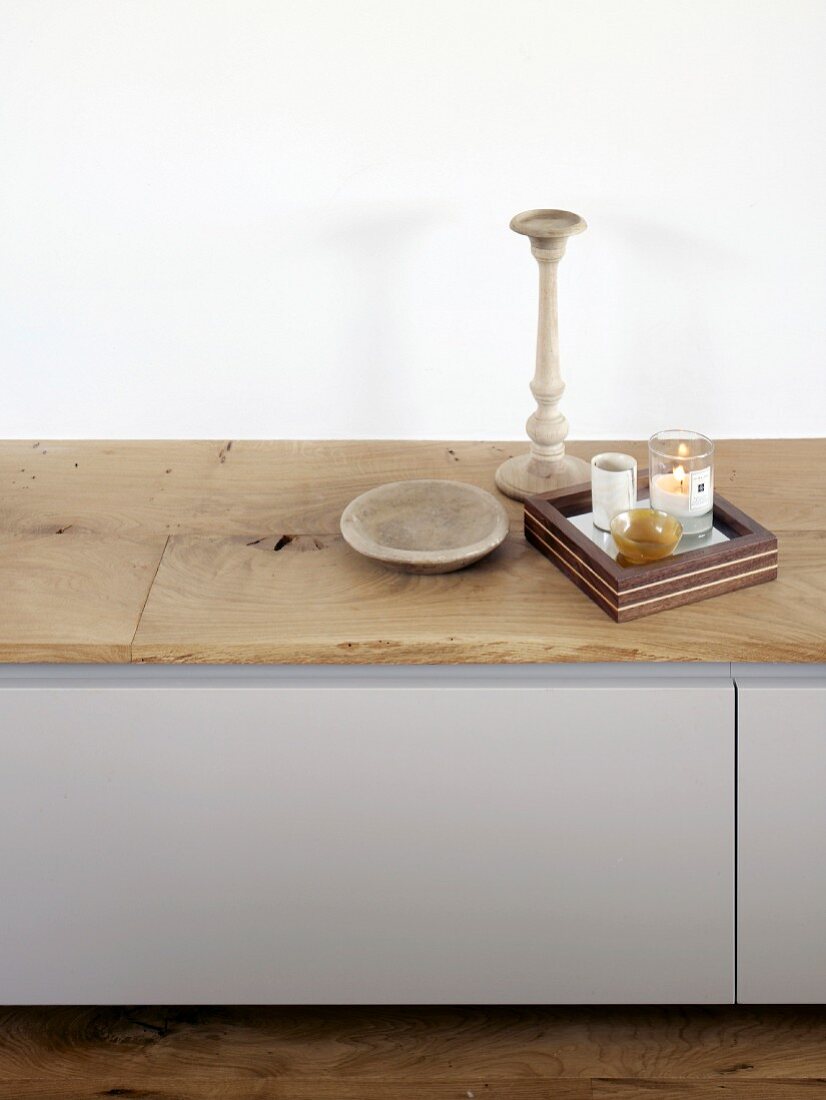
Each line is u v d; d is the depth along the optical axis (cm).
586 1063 159
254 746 142
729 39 173
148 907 153
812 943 152
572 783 143
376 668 141
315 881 151
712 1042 161
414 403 197
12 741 142
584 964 155
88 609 141
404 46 174
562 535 144
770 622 136
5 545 154
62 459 176
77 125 178
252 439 191
